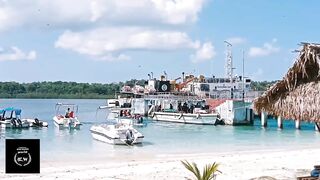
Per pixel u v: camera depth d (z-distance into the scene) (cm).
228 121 6562
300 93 1213
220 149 3931
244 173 2292
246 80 8588
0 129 5481
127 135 4019
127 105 8750
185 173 2302
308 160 2889
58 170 2528
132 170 2456
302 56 1159
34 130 5500
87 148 3825
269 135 5341
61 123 5650
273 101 1277
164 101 8025
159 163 2795
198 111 6962
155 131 5647
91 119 8069
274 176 2172
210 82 8625
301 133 5606
